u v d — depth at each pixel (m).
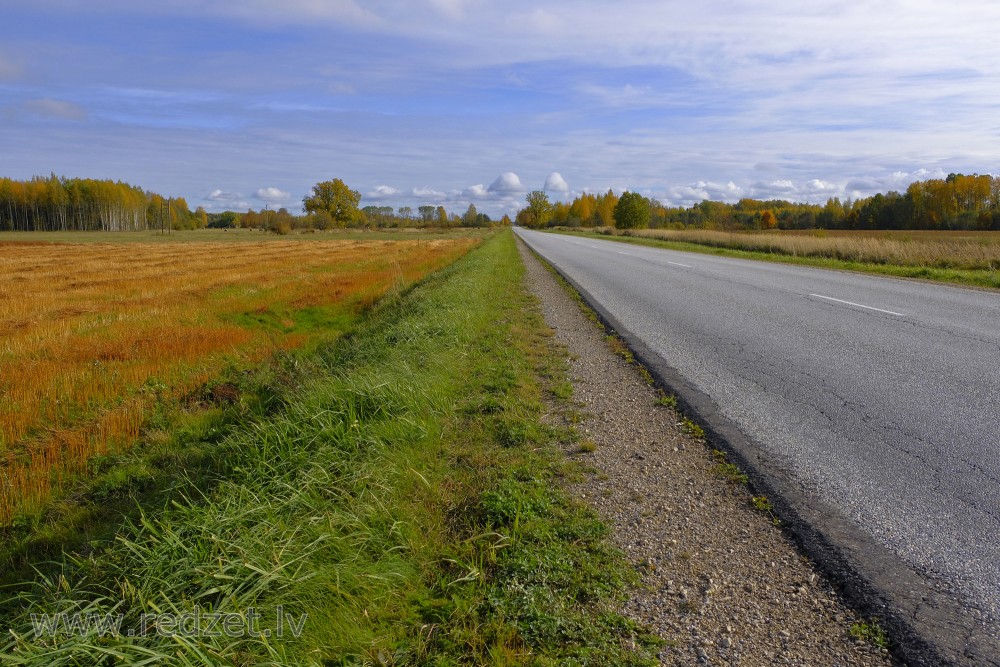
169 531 3.15
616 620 2.59
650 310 10.67
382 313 14.36
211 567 2.80
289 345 11.73
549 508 3.53
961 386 5.54
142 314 14.88
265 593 2.67
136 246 56.03
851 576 2.82
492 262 21.31
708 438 4.57
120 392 8.44
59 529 4.84
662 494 3.72
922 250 18.62
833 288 12.91
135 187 151.75
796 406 5.20
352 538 3.12
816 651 2.38
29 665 2.27
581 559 3.04
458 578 2.87
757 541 3.17
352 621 2.53
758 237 30.31
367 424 4.81
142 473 5.71
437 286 15.27
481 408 5.36
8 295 18.34
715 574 2.90
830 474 3.87
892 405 5.11
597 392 5.86
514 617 2.62
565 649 2.43
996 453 4.06
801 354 6.99
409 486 3.82
